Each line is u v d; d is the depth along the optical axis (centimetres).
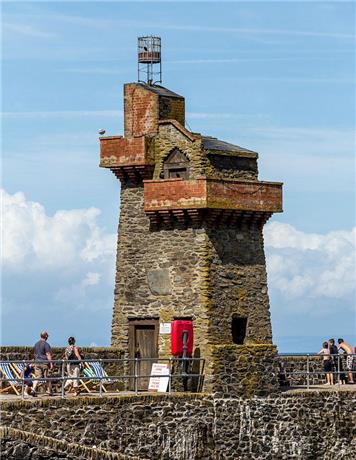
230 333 10425
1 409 8606
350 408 10819
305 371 11306
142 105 10806
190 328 10250
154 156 10712
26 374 9688
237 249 10575
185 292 10425
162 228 10606
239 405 10081
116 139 10825
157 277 10606
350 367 11612
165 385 9975
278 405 10331
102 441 9162
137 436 9400
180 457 9675
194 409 9794
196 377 10106
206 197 10231
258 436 10181
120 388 10606
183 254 10462
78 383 9500
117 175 10862
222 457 9944
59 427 8912
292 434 10400
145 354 10675
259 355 10262
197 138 10469
